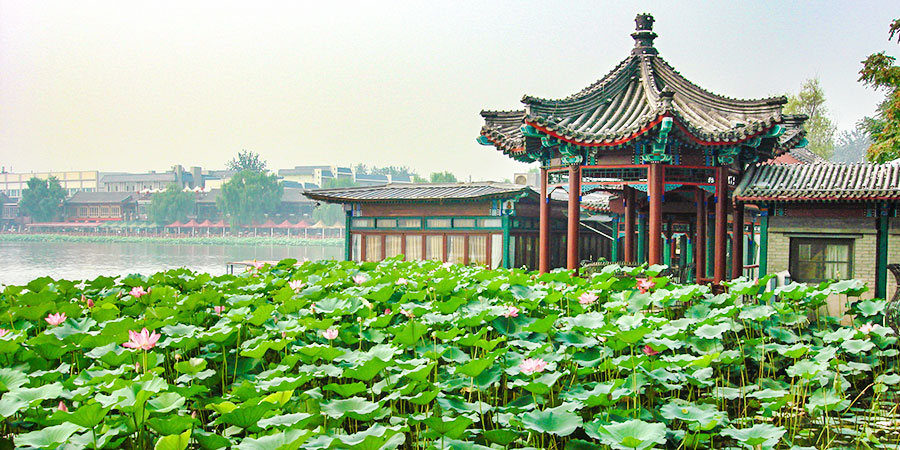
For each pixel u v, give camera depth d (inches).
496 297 458.0
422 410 302.4
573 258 629.6
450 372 317.1
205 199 4229.8
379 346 313.4
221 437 221.3
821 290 449.4
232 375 320.5
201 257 2308.1
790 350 350.3
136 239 3690.9
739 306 427.5
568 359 357.4
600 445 262.8
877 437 311.9
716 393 346.3
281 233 4033.0
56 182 4254.4
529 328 357.4
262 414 232.1
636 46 711.7
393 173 6441.9
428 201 959.0
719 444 300.7
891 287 593.6
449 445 238.2
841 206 597.3
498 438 242.2
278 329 356.8
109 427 231.8
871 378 403.5
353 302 393.7
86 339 302.4
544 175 670.5
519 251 962.1
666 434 277.0
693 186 686.5
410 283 475.5
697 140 594.9
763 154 667.4
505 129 715.4
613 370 343.6
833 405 310.3
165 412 236.8
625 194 777.6
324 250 3206.2
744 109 641.6
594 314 370.0
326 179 5275.6
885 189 574.9
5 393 247.1
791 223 611.2
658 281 481.7
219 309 399.2
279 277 576.7
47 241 3631.9
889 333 392.2
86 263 1841.8
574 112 661.3
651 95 666.8
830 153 1674.5
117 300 432.8
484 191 936.3
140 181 5132.9
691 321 390.3
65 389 263.4
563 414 251.8
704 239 716.7
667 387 310.8
